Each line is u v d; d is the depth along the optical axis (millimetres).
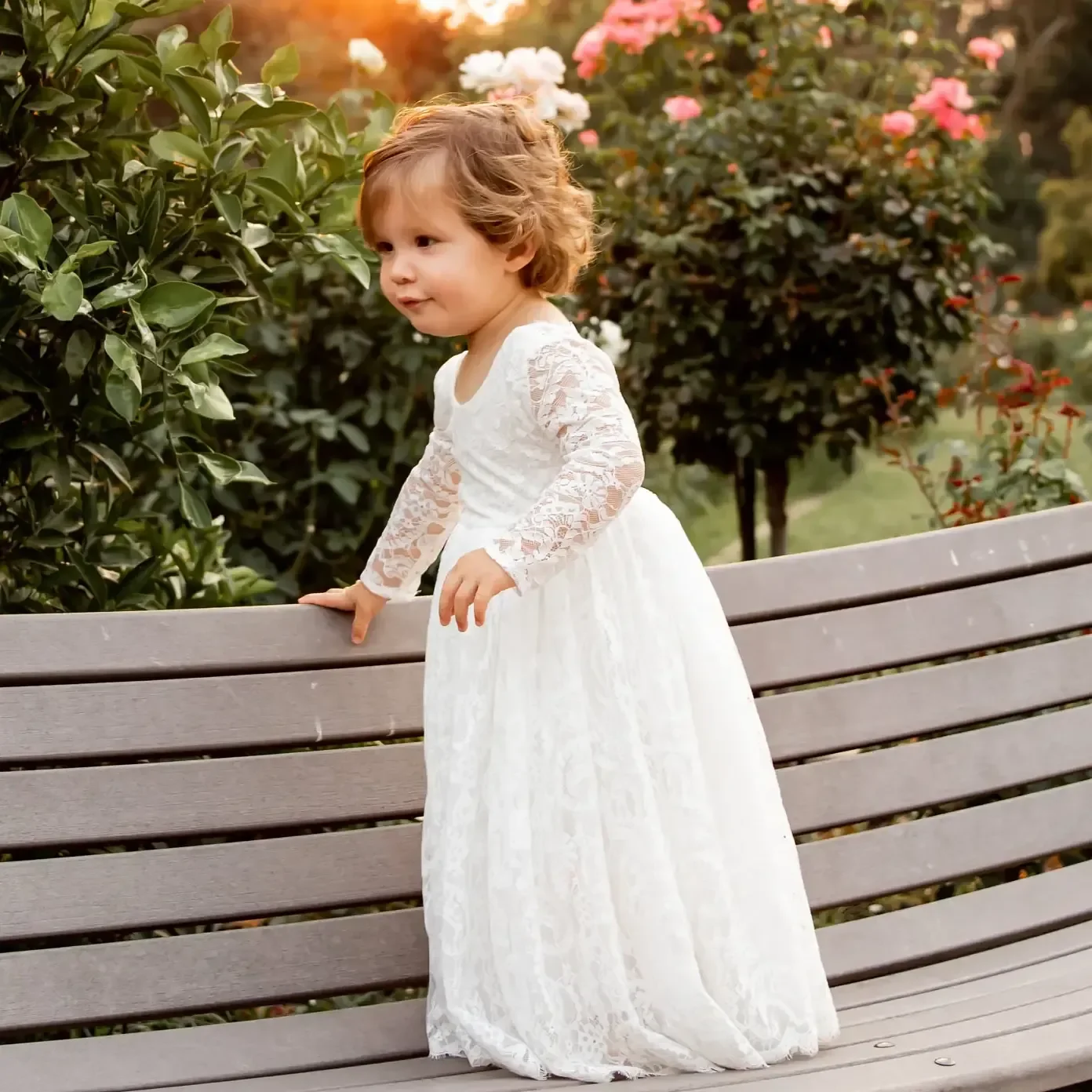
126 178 2459
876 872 2307
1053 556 2564
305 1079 1810
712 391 4863
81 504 2549
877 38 5383
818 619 2373
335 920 2035
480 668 1867
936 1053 1746
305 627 2086
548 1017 1739
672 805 1804
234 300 2344
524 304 1961
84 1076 1795
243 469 2383
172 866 1951
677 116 4898
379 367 4203
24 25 2260
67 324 2260
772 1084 1651
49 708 1920
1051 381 3791
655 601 1880
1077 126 13539
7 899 1861
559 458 1891
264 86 2457
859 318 4715
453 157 1845
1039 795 2475
